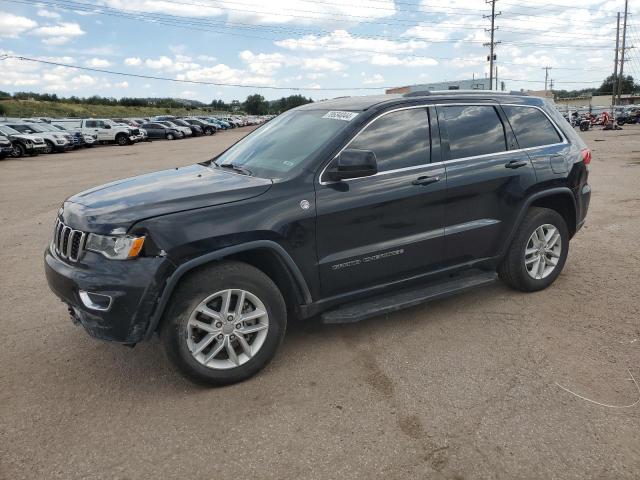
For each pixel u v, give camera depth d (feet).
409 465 8.81
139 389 11.31
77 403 10.82
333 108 13.98
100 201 11.49
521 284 15.83
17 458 9.14
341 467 8.79
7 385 11.54
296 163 12.29
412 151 13.30
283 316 11.76
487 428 9.72
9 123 94.73
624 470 8.61
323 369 11.97
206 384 11.17
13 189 43.98
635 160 51.19
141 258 10.20
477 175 14.07
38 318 15.16
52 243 12.17
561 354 12.42
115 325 10.26
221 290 10.90
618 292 16.05
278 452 9.20
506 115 15.28
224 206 10.93
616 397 10.64
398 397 10.80
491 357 12.35
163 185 12.26
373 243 12.69
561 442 9.30
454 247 14.07
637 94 337.52
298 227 11.53
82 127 117.29
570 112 145.48
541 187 15.34
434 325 14.14
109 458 9.12
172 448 9.36
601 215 26.63
